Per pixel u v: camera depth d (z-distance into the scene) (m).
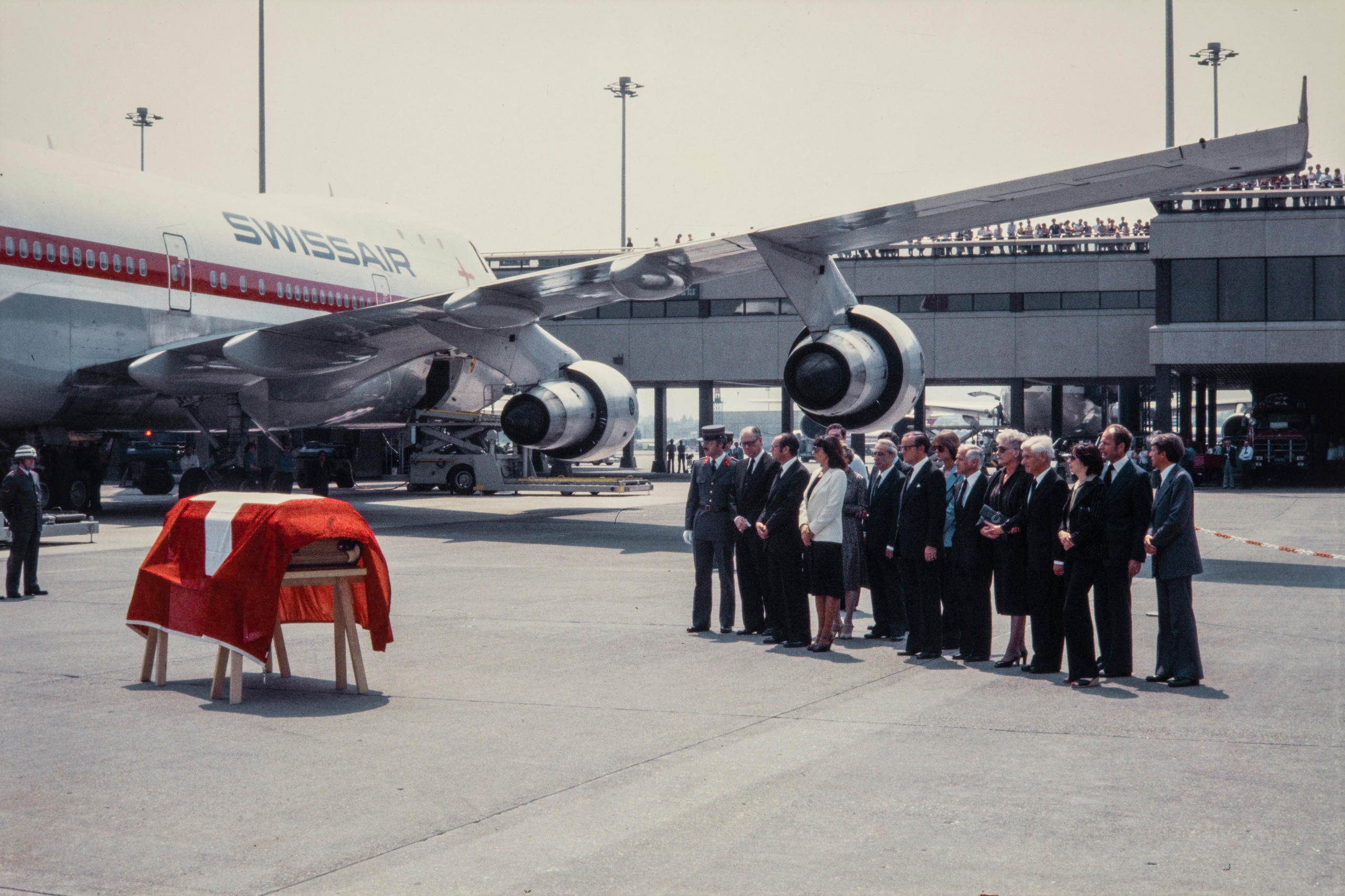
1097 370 41.06
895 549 9.11
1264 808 5.00
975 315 41.56
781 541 9.08
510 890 4.14
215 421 23.34
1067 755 5.89
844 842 4.61
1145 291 40.66
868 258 42.06
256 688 7.65
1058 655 8.11
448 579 13.38
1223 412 73.19
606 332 44.41
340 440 40.88
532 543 17.89
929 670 8.30
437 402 27.67
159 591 7.74
